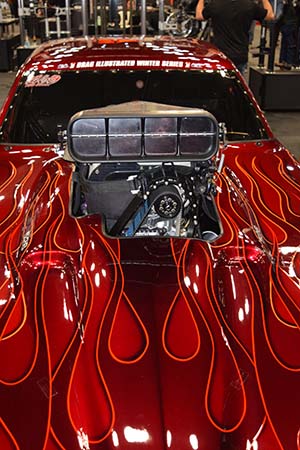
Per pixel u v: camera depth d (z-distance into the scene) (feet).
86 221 6.98
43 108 11.12
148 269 6.21
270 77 26.91
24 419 4.74
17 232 7.26
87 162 6.70
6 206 8.01
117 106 6.88
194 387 5.06
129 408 4.86
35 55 12.19
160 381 5.10
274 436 4.70
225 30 21.70
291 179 9.34
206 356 5.35
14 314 5.84
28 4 32.83
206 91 11.47
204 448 4.60
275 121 25.53
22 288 6.16
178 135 6.61
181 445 4.61
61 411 4.81
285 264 6.91
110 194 7.26
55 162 9.32
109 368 5.20
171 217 6.92
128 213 7.06
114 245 6.54
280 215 8.09
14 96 11.30
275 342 5.59
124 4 28.53
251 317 5.86
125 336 5.50
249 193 8.70
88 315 5.74
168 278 6.11
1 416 4.75
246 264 6.57
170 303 5.85
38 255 6.50
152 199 6.89
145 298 5.88
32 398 4.91
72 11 31.24
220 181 8.23
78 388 5.01
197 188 7.15
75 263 6.38
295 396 5.04
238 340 5.57
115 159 6.69
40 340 5.50
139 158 6.68
